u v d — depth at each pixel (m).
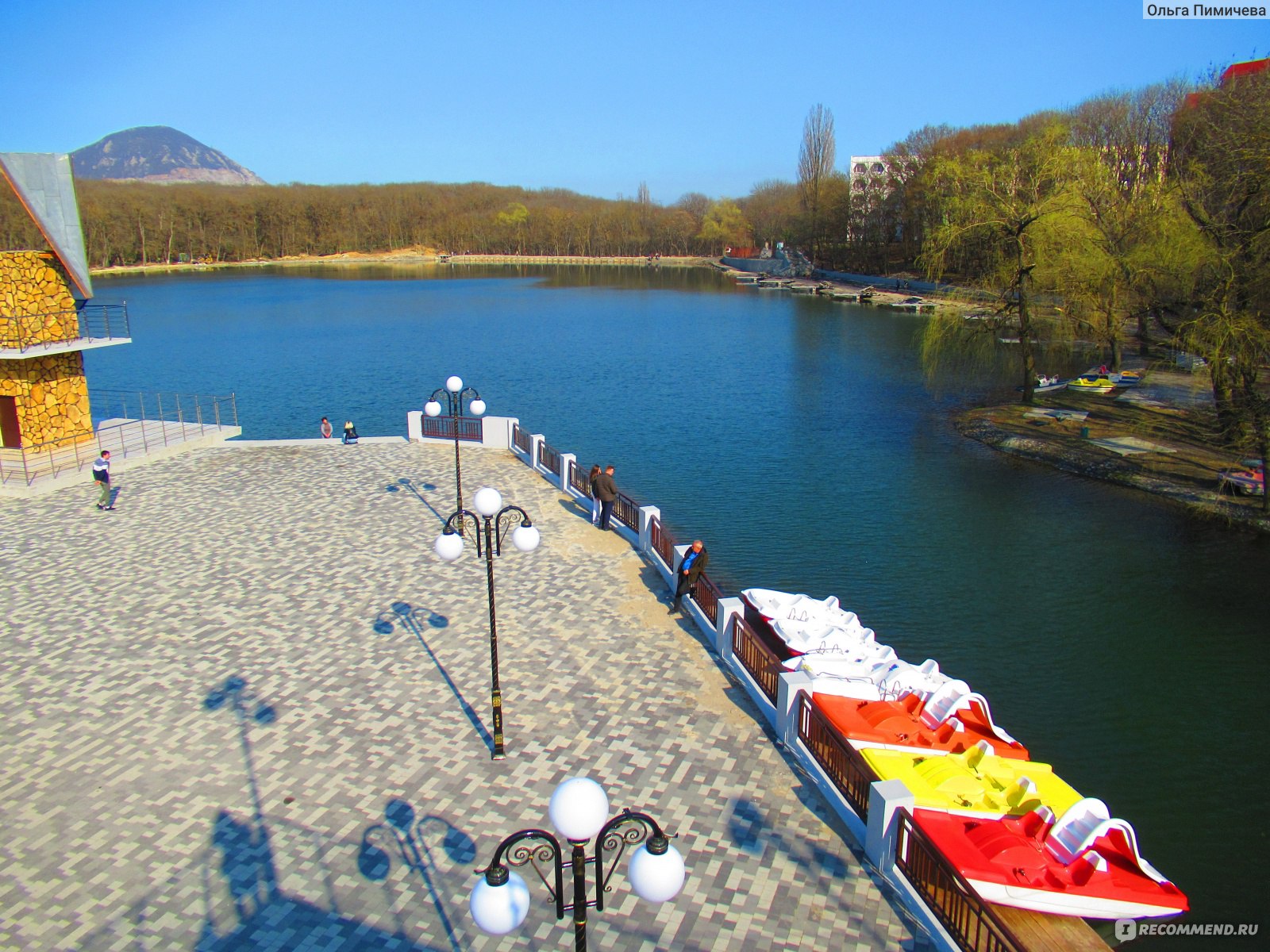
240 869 10.52
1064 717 18.14
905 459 38.06
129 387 55.12
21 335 26.78
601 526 22.98
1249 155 30.28
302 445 31.64
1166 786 15.95
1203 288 34.22
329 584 19.25
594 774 12.47
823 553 27.14
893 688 15.74
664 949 9.41
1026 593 24.08
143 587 19.02
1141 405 44.47
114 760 12.70
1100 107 77.00
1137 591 24.17
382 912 9.88
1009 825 12.05
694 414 47.19
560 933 9.61
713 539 28.36
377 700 14.45
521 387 55.03
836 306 106.94
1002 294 46.00
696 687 15.02
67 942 9.37
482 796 11.95
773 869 10.62
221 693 14.64
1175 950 11.95
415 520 23.55
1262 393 30.73
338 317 96.75
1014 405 46.28
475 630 17.08
